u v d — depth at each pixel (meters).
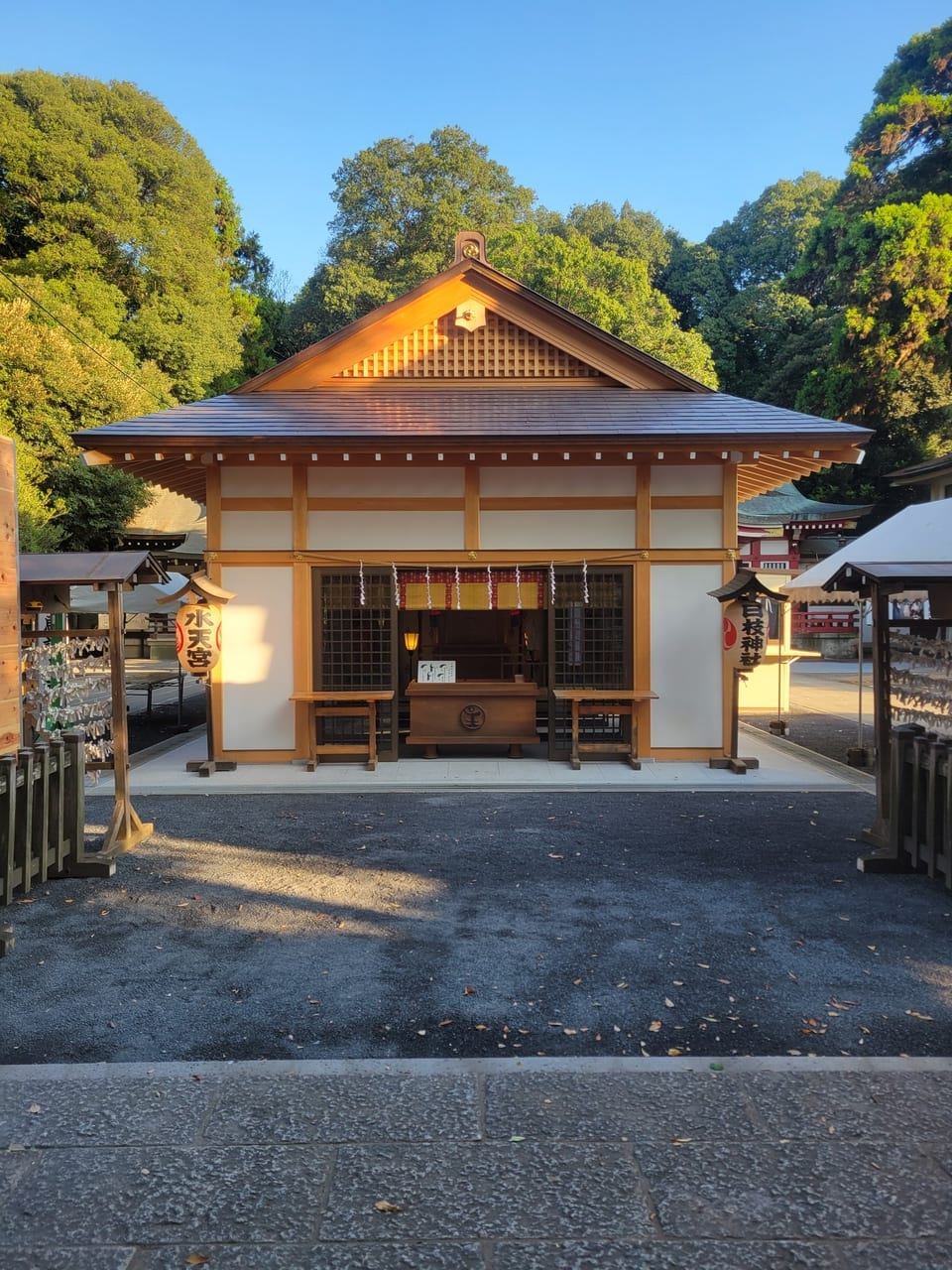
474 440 8.28
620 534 9.16
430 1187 2.33
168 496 22.44
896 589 5.91
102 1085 2.86
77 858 5.30
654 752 9.16
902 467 27.48
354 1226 2.18
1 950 4.05
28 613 6.62
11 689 5.05
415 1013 3.45
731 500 9.12
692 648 9.16
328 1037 3.25
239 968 3.91
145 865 5.56
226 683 9.10
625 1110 2.69
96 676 6.73
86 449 8.34
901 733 5.30
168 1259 2.07
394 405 9.46
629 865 5.49
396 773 8.55
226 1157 2.46
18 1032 3.30
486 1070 2.94
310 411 9.22
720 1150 2.48
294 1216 2.21
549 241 29.16
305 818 6.83
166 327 27.28
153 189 31.06
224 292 33.34
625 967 3.89
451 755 9.67
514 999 3.58
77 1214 2.22
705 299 40.03
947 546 8.41
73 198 27.20
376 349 10.12
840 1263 2.05
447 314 10.16
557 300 28.02
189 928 4.43
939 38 31.20
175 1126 2.62
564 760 9.22
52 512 17.59
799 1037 3.23
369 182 40.66
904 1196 2.28
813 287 37.34
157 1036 3.26
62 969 3.91
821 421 8.87
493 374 10.16
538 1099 2.75
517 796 7.62
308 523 9.14
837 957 4.00
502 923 4.48
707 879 5.19
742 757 9.37
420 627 12.73
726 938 4.25
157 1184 2.35
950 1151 2.47
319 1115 2.68
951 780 4.74
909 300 24.77
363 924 4.48
